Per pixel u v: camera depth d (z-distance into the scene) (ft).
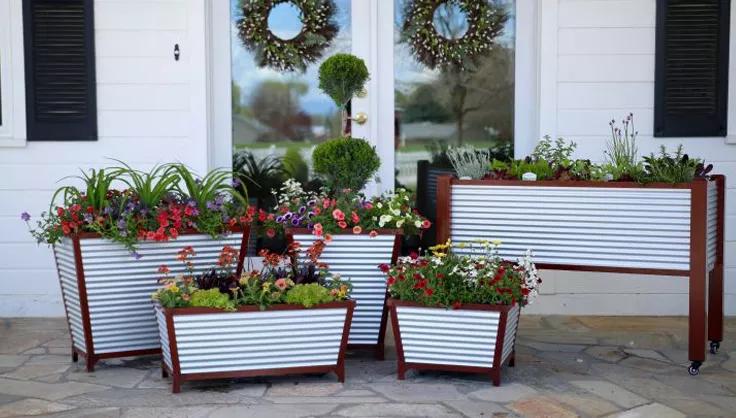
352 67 13.89
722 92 16.55
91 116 16.48
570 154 16.26
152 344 13.15
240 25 16.97
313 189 17.24
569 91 16.67
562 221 13.17
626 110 16.69
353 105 16.99
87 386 12.26
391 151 17.15
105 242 12.56
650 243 12.90
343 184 13.93
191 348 11.82
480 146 17.22
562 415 11.09
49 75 16.44
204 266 13.17
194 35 16.49
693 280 12.77
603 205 13.01
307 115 17.15
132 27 16.47
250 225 13.41
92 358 12.85
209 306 11.74
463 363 12.32
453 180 13.57
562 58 16.63
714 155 16.69
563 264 13.24
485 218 13.48
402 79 17.11
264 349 12.03
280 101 17.10
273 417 10.93
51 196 16.60
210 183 13.39
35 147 16.55
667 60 16.52
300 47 17.04
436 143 17.20
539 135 16.75
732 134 16.60
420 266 12.35
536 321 16.48
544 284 16.97
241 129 17.11
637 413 11.19
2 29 16.34
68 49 16.40
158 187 13.08
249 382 12.46
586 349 14.48
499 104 17.15
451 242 13.62
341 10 17.01
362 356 13.96
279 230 13.87
